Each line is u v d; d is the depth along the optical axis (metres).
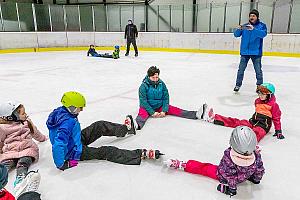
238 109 4.08
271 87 2.88
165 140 2.95
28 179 1.89
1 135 2.26
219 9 12.56
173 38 13.25
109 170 2.34
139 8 13.88
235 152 1.86
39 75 7.12
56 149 2.14
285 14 11.20
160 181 2.18
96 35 14.28
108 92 5.21
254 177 2.05
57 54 12.20
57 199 1.96
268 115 2.93
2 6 12.28
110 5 14.26
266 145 2.80
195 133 3.13
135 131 3.11
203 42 12.66
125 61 9.95
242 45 4.82
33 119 3.68
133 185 2.12
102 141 2.92
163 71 7.72
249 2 12.63
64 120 2.19
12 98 4.80
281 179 2.19
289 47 10.89
